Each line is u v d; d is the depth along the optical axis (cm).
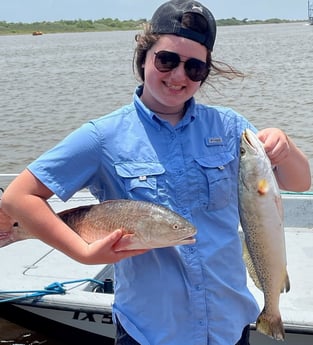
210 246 259
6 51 6153
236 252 269
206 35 257
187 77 257
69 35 12706
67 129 1584
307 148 1234
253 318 278
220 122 275
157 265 258
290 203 606
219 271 261
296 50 4328
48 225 249
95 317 440
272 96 1948
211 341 258
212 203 260
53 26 13638
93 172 261
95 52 5194
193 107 270
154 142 261
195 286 257
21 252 518
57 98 2166
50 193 256
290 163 271
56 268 484
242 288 272
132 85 2433
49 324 459
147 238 238
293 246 546
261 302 411
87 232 252
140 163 258
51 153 257
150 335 258
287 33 9012
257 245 262
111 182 261
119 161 258
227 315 262
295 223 605
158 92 260
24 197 252
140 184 255
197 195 259
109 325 438
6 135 1501
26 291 435
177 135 263
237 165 271
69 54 5012
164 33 256
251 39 6981
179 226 236
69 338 457
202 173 260
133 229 239
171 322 257
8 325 472
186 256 256
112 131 260
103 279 479
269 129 271
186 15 253
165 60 254
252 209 259
